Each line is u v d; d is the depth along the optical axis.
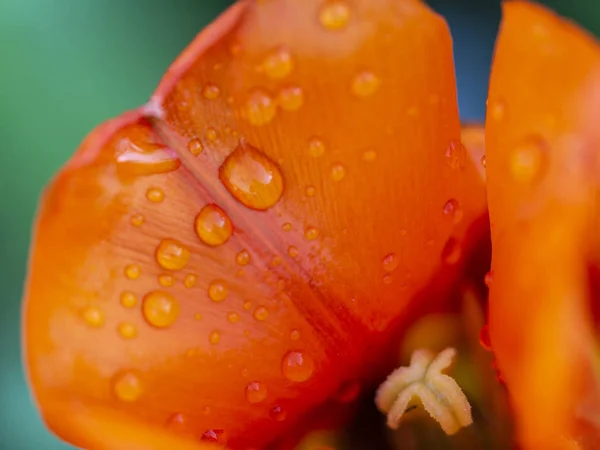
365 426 0.20
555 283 0.17
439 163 0.19
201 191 0.18
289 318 0.19
